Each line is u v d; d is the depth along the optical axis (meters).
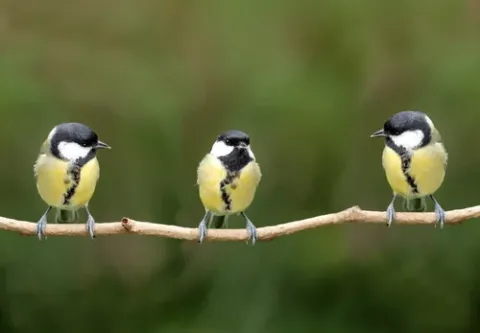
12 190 11.93
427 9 12.91
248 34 12.88
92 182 8.64
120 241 12.70
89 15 13.03
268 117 12.36
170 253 12.77
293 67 12.63
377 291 12.58
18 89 12.05
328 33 12.80
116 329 12.60
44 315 12.48
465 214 8.12
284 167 12.36
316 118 12.29
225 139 8.55
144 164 12.34
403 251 12.65
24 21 12.91
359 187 12.45
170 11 13.05
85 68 12.65
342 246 12.49
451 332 12.55
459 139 12.30
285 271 12.45
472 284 12.51
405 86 12.73
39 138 12.02
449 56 12.62
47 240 12.36
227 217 8.98
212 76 12.70
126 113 12.40
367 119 12.60
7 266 12.20
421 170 8.58
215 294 12.57
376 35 12.88
